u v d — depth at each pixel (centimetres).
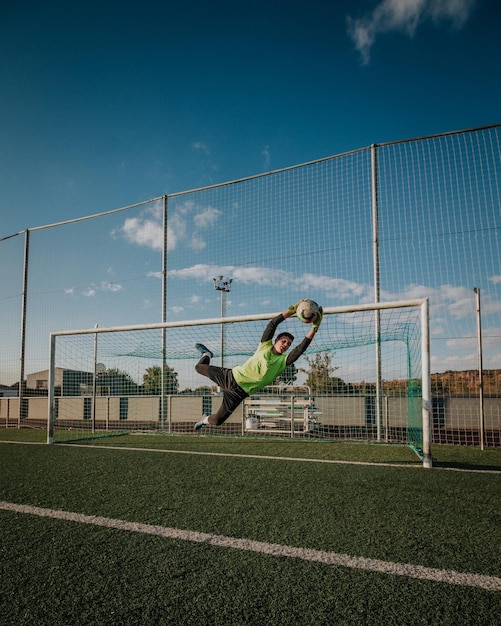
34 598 239
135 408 1435
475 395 1088
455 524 362
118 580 260
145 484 514
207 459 700
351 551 304
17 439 1038
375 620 216
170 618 219
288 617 219
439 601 235
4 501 439
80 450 817
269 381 527
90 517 383
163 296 1173
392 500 438
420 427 812
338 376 1030
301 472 585
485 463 664
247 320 838
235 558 291
